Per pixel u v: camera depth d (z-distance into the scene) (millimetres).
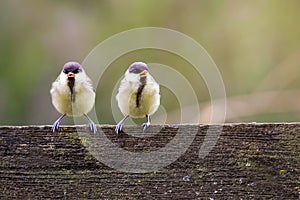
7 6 14195
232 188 4660
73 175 4652
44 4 14367
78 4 14422
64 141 4688
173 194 4652
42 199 4617
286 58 12594
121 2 14172
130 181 4660
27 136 4676
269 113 11516
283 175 4656
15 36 14164
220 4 13477
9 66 13961
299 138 4676
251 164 4676
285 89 12055
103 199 4641
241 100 11477
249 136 4703
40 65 14000
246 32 13188
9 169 4633
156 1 13898
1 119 13523
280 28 13023
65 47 14102
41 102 13727
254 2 13281
